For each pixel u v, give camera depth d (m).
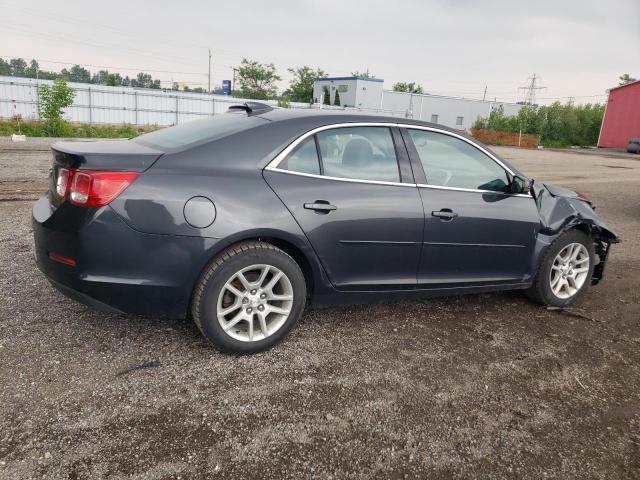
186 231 2.64
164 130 3.41
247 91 73.81
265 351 3.06
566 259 4.11
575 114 52.88
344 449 2.23
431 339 3.41
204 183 2.70
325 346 3.20
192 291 2.80
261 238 2.93
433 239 3.41
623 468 2.24
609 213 9.09
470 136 3.71
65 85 26.22
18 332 3.07
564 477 2.16
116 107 37.81
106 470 2.00
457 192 3.52
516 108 63.22
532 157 26.91
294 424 2.38
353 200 3.10
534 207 3.88
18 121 26.67
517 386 2.88
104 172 2.55
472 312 3.95
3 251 4.61
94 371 2.70
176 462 2.07
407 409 2.57
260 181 2.85
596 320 3.96
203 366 2.84
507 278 3.85
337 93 58.03
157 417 2.35
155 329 3.24
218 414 2.41
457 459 2.23
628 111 45.69
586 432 2.49
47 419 2.28
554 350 3.38
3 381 2.54
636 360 3.30
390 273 3.35
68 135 26.30
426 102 58.22
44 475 1.95
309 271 3.14
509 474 2.16
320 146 3.10
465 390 2.79
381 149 3.30
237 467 2.07
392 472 2.12
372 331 3.47
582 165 22.05
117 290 2.62
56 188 2.71
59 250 2.62
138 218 2.57
